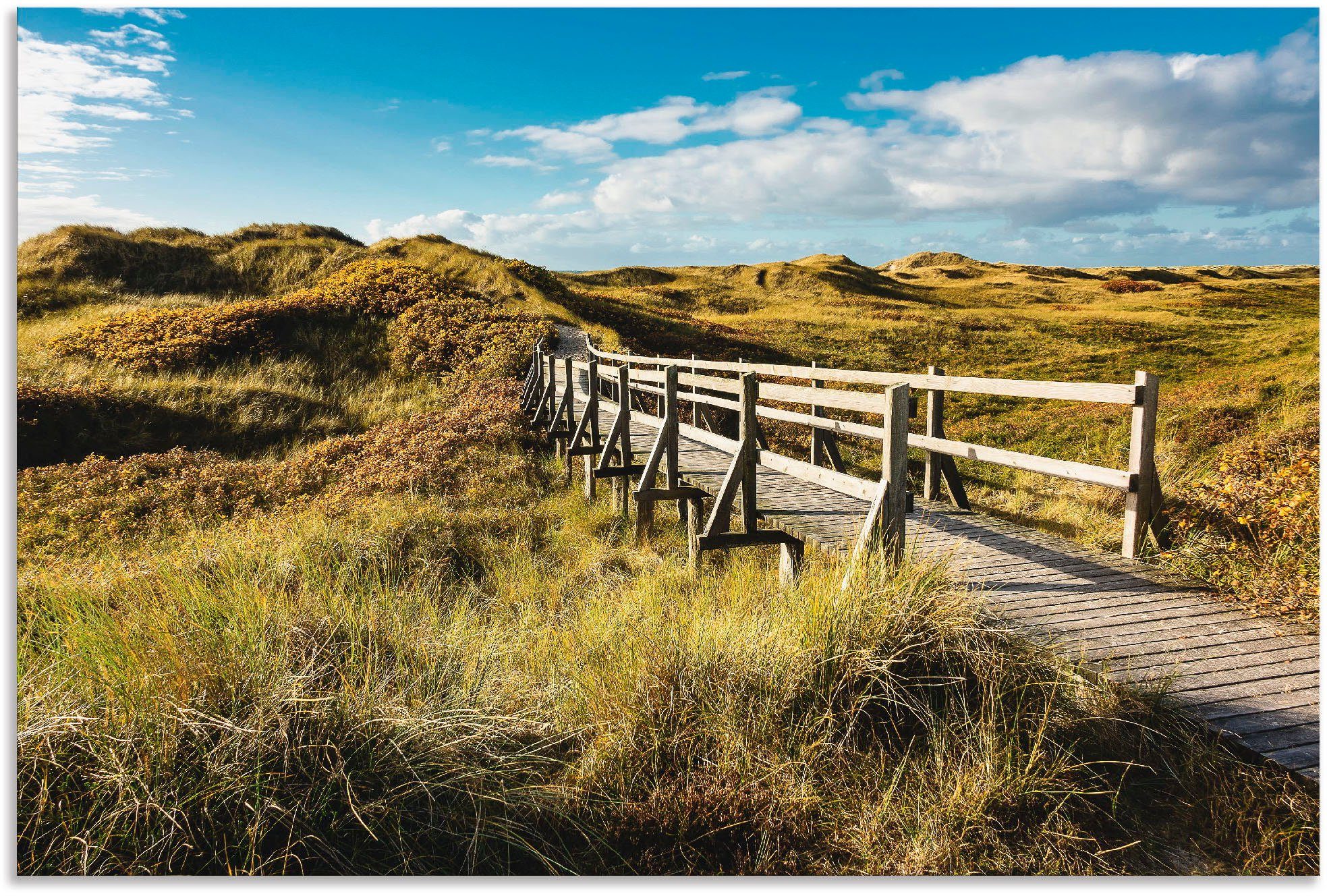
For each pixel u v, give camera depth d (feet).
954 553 13.88
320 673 10.56
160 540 25.84
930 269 236.43
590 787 9.58
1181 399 45.62
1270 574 14.20
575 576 19.39
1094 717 9.84
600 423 38.29
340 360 62.95
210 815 8.00
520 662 13.44
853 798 9.23
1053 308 135.03
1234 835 8.48
